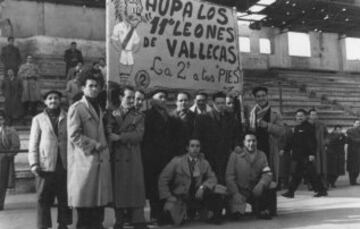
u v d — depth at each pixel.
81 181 6.35
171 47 8.20
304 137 11.13
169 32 8.20
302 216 8.38
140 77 7.86
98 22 26.97
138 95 7.26
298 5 26.92
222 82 8.74
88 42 25.17
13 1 24.75
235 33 8.90
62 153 6.93
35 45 23.64
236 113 8.88
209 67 8.59
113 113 7.30
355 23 31.45
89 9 26.75
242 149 8.38
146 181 7.75
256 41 31.73
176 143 7.93
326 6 27.06
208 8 8.62
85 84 6.71
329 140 13.66
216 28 8.70
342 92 28.55
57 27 25.84
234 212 7.96
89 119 6.56
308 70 33.47
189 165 7.79
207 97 8.64
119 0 7.71
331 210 9.00
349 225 7.43
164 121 7.81
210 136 8.12
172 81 8.20
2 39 23.27
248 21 30.23
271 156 8.89
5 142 10.02
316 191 11.33
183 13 8.35
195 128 8.06
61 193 6.93
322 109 25.20
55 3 25.84
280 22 31.08
